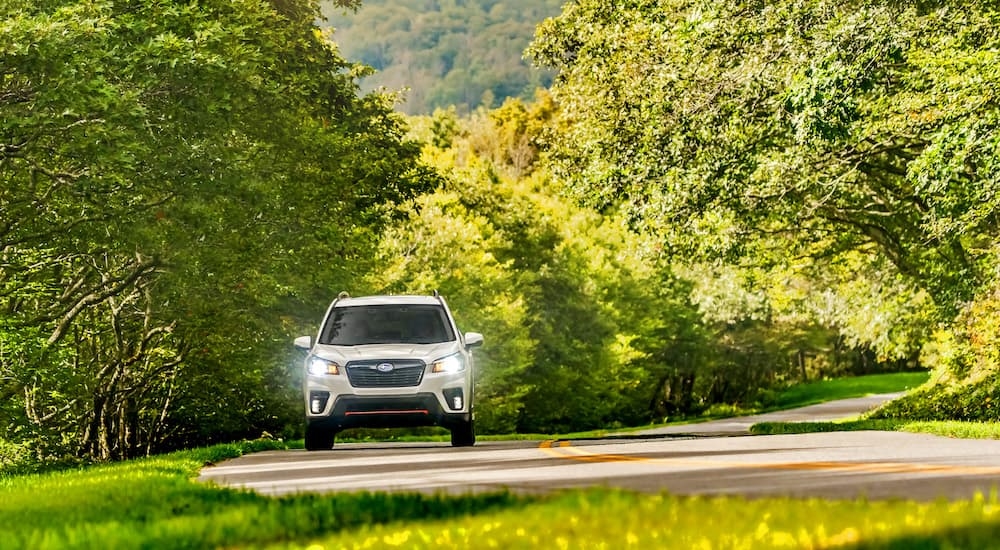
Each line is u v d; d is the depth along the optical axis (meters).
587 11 47.28
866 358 192.25
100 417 48.38
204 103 30.59
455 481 15.64
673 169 40.56
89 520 12.18
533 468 17.55
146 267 37.81
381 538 9.21
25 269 37.91
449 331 26.80
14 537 10.32
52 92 26.70
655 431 61.78
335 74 53.66
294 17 50.84
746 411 116.50
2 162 32.31
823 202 44.97
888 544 7.36
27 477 22.22
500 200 95.12
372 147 50.72
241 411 61.59
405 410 25.28
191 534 10.12
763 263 51.34
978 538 7.38
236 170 33.19
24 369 37.28
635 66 43.47
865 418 49.59
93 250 36.75
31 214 33.59
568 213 111.12
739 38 37.28
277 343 50.59
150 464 22.45
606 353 97.81
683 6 40.94
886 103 38.03
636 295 108.38
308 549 8.94
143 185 32.66
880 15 33.22
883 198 48.06
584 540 8.25
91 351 51.03
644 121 42.31
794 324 132.38
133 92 28.09
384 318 26.98
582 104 45.78
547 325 92.56
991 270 43.78
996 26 33.41
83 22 27.06
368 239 54.03
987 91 32.06
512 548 8.20
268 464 23.00
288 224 40.00
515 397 83.38
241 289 40.81
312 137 41.41
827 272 60.88
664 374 129.00
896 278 52.97
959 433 25.91
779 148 41.53
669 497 10.48
